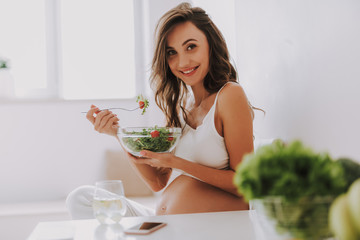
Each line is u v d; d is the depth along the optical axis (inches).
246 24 73.9
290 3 53.1
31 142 122.0
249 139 52.9
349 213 18.3
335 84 41.9
